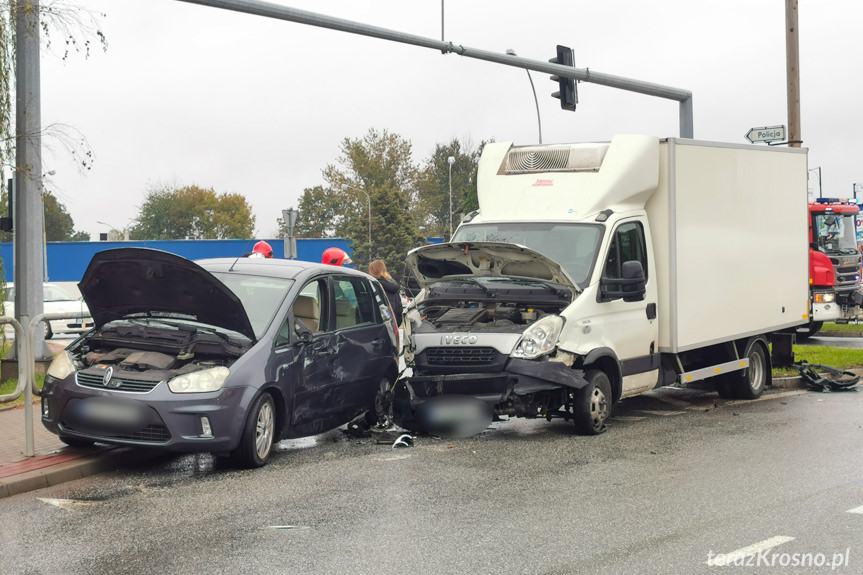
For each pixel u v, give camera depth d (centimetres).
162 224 10325
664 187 1118
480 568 555
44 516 691
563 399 1005
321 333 950
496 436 1015
